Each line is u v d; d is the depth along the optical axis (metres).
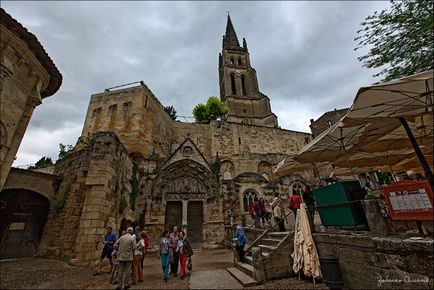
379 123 7.05
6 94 7.50
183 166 21.11
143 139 22.08
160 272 9.76
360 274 5.45
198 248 17.77
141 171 19.64
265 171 28.05
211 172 20.97
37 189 13.48
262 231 11.68
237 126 31.20
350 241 5.74
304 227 7.40
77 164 13.77
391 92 5.16
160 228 17.95
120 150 14.30
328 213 7.09
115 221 13.15
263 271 7.15
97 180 11.59
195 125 31.12
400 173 18.03
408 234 5.16
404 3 8.96
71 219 11.62
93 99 25.08
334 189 6.79
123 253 6.95
